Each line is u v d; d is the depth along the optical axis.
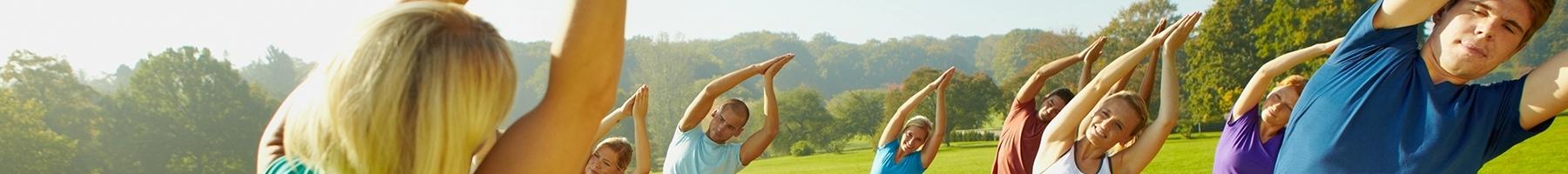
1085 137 5.55
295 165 1.50
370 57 1.44
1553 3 3.12
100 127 64.31
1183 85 55.81
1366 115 3.26
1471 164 3.30
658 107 76.56
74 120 63.69
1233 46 51.56
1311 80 3.45
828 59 119.25
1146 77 7.67
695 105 9.02
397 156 1.43
